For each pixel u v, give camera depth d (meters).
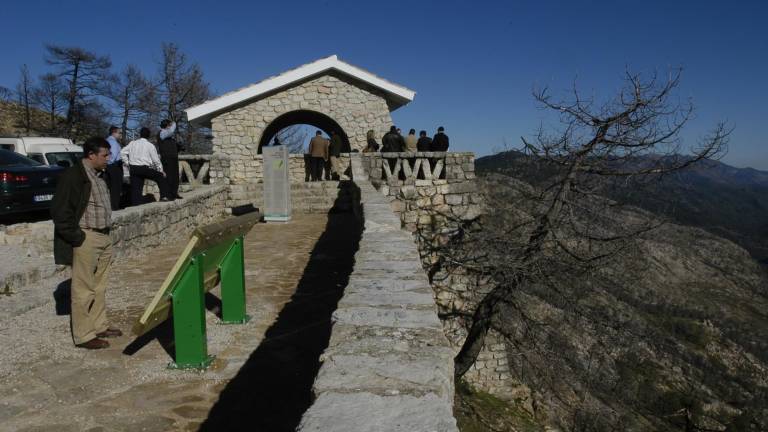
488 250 9.59
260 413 3.08
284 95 18.20
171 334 4.35
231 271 4.68
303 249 8.55
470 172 14.02
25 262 5.80
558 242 8.95
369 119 18.47
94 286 4.00
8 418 2.92
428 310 2.92
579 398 10.47
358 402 1.80
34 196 9.38
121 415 3.01
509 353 12.15
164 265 7.16
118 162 9.12
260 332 4.47
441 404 1.79
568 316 9.27
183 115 34.12
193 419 2.99
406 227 13.73
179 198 10.34
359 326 2.65
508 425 10.16
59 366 3.64
